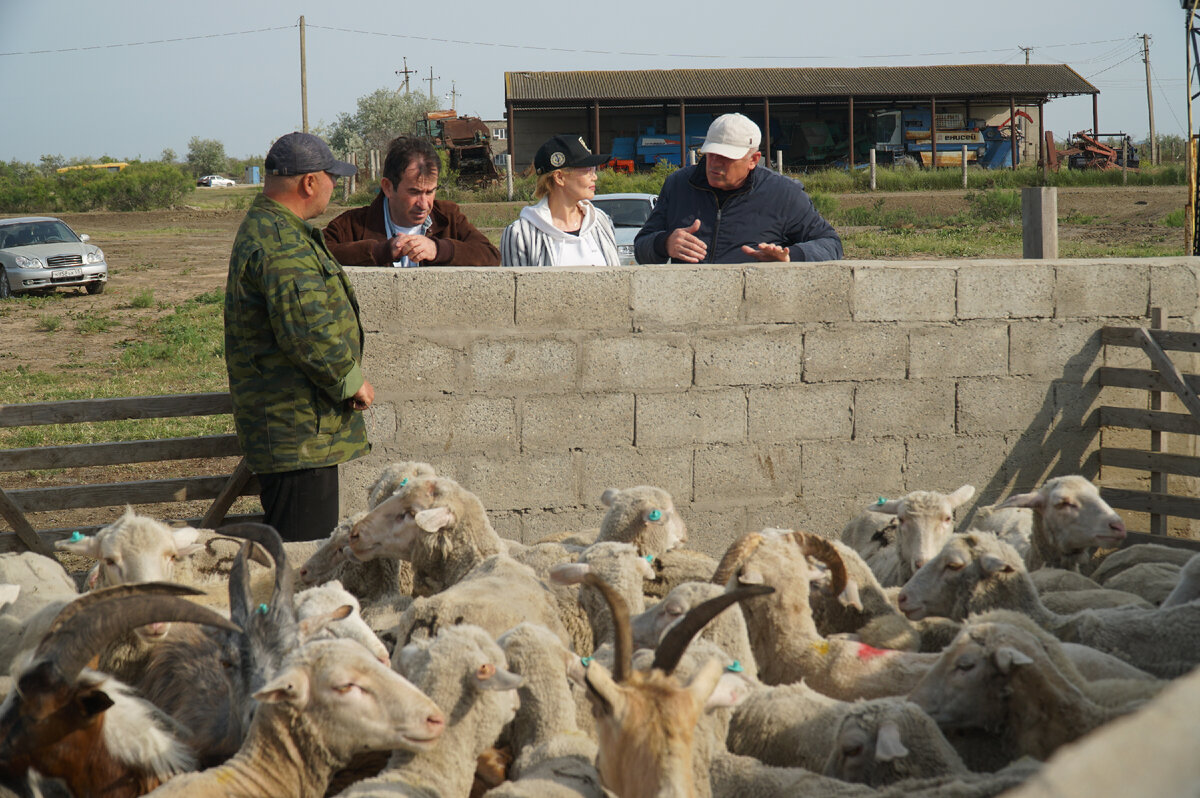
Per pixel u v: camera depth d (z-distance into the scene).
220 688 4.11
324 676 3.25
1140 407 7.80
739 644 4.28
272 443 5.65
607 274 6.79
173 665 4.21
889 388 7.32
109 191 56.62
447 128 49.16
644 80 53.78
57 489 6.70
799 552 4.72
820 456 7.26
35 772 3.16
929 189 43.59
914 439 7.41
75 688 3.12
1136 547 6.28
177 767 3.46
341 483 6.59
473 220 35.22
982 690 3.78
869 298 7.21
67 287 25.11
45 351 17.05
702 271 6.93
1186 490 7.91
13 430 11.94
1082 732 3.63
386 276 6.48
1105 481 7.82
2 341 18.02
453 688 3.52
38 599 5.16
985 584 4.93
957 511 7.59
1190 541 7.23
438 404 6.66
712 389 7.03
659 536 5.17
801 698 4.01
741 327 7.03
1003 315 7.46
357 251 6.66
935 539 5.75
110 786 3.30
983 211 34.41
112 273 28.05
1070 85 53.31
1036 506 6.13
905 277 7.25
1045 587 5.68
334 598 4.30
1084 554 6.13
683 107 50.22
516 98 50.66
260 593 5.19
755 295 7.03
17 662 3.29
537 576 5.03
